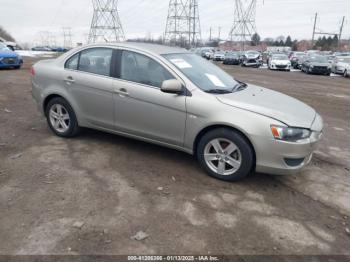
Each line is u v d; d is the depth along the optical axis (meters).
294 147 3.63
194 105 3.95
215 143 3.96
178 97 4.05
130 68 4.47
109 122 4.73
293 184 4.07
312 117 4.04
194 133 4.03
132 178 3.97
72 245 2.73
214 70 4.88
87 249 2.69
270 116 3.68
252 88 4.86
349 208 3.57
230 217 3.25
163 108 4.16
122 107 4.50
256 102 3.95
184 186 3.84
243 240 2.91
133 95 4.35
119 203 3.40
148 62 4.35
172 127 4.18
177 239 2.87
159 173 4.14
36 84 5.37
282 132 3.61
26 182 3.77
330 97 11.88
